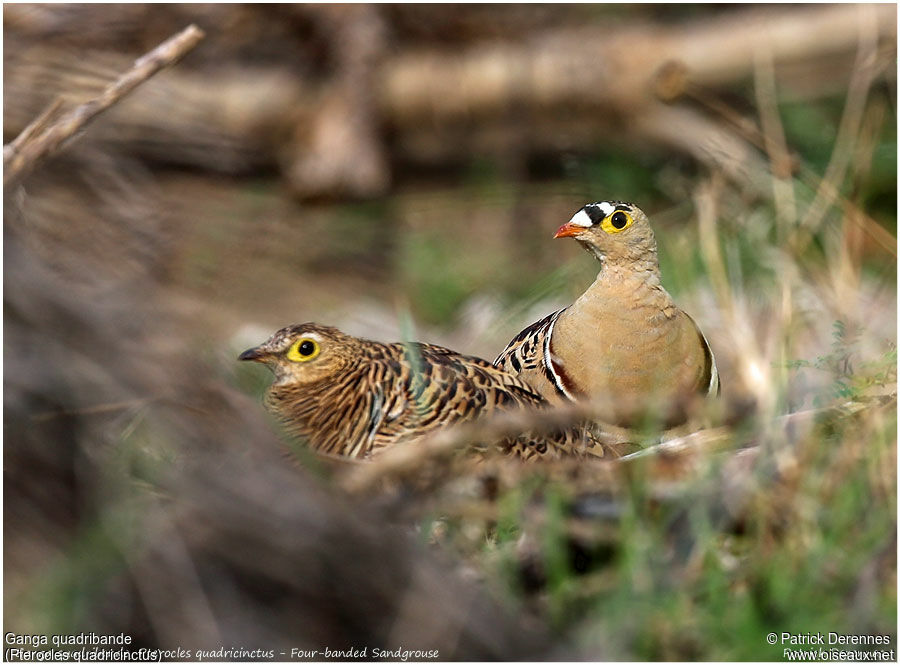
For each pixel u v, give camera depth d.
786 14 19.59
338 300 17.88
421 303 18.16
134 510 6.89
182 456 7.06
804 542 7.93
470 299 18.05
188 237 16.55
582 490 8.59
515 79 20.02
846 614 7.50
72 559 6.88
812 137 18.58
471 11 20.81
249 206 19.09
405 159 21.09
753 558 7.88
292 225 19.25
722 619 7.40
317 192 19.48
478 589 7.34
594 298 11.14
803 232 14.90
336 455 8.70
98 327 7.16
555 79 19.91
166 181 18.91
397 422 9.15
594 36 20.12
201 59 19.88
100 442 7.05
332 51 20.06
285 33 20.12
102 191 12.71
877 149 17.14
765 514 8.09
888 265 14.91
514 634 7.11
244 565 6.77
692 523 8.04
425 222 20.05
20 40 16.62
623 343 10.97
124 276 8.84
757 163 17.33
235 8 19.59
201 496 6.83
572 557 8.23
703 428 10.27
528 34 20.89
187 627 6.65
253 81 19.94
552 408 9.94
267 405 9.46
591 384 11.00
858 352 10.46
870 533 8.05
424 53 20.62
